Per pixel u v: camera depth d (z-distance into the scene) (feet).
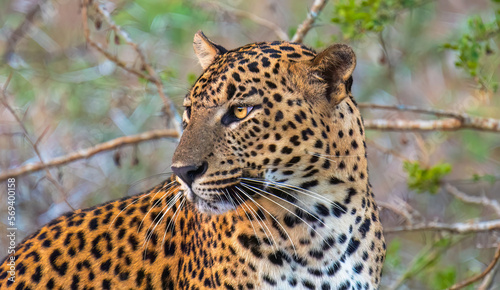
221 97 23.16
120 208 27.20
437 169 37.14
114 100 43.27
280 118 23.02
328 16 49.83
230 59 23.58
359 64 51.65
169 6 46.16
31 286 26.50
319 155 23.43
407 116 50.19
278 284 24.53
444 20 53.31
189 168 22.86
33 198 42.73
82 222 27.14
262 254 24.49
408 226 36.73
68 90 46.62
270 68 23.22
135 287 26.43
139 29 47.88
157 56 47.75
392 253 39.93
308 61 23.40
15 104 45.44
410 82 51.47
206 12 46.70
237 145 23.16
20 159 44.27
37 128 45.83
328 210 24.38
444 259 46.14
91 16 33.60
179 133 32.63
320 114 23.49
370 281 25.32
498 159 52.65
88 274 26.40
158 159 47.34
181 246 26.37
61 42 49.19
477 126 35.40
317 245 24.49
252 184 23.54
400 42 52.08
